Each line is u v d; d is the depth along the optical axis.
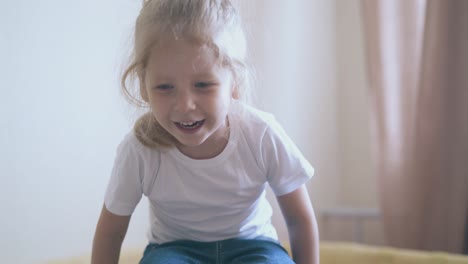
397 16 1.79
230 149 0.89
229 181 0.90
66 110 1.35
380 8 1.81
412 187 1.75
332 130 2.09
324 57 2.06
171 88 0.78
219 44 0.79
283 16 1.83
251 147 0.90
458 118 1.69
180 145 0.89
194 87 0.78
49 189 1.32
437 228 1.72
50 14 1.32
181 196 0.90
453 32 1.68
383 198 1.82
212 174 0.89
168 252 0.90
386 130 1.79
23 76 1.27
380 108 1.81
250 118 0.91
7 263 1.24
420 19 1.77
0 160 1.23
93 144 1.41
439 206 1.72
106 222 0.94
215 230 0.93
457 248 1.70
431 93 1.71
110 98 1.44
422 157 1.73
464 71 1.68
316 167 1.98
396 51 1.79
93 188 1.42
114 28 1.45
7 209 1.24
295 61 1.89
